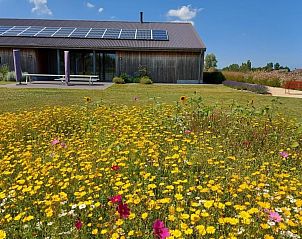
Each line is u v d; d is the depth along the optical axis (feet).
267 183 9.29
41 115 19.66
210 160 10.78
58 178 9.86
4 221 7.43
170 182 9.49
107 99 33.01
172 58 70.54
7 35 71.36
